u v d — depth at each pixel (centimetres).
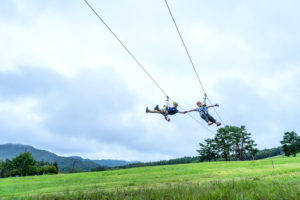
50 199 809
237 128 9975
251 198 528
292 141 10044
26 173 9731
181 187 731
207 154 10012
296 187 736
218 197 538
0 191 1950
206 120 1219
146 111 1102
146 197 580
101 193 745
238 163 4772
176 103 1148
